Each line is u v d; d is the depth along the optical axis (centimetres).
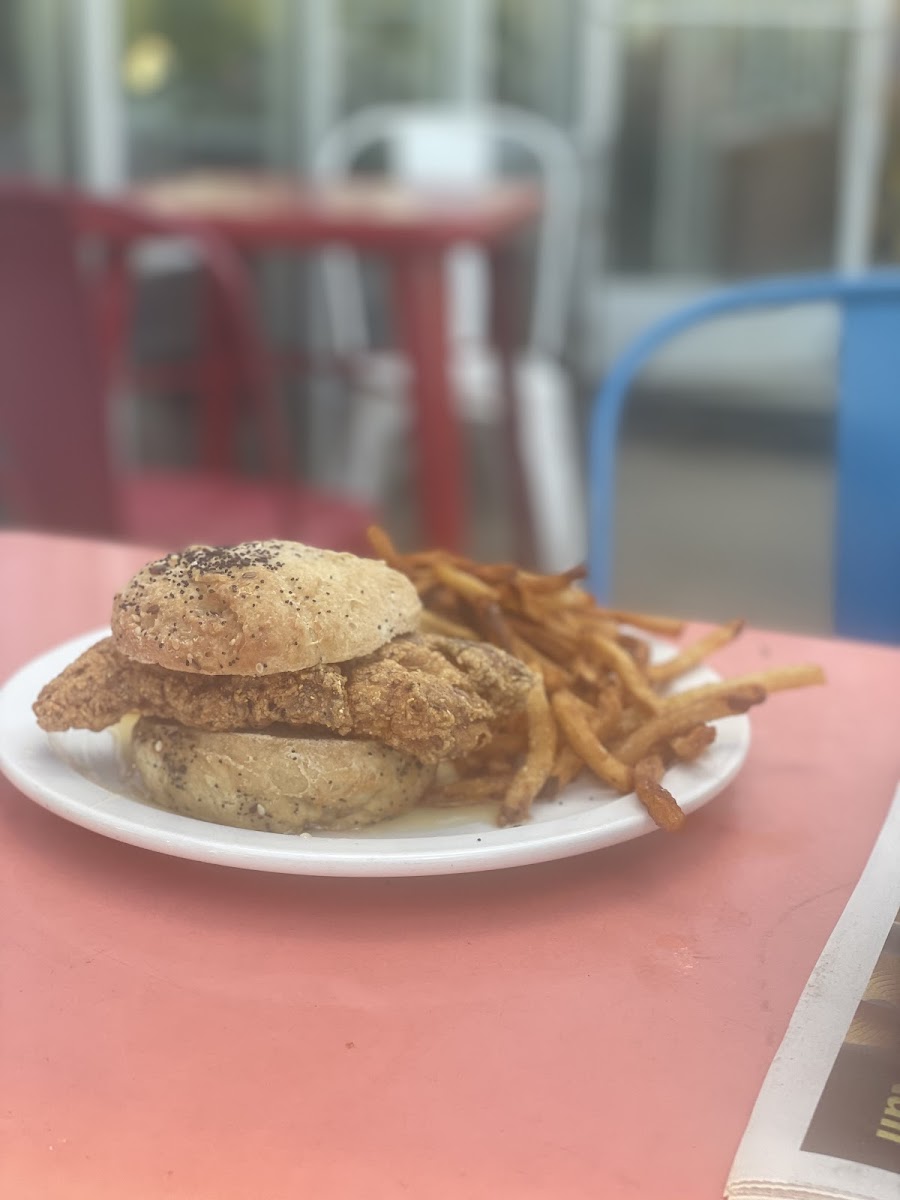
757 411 391
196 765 49
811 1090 38
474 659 52
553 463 264
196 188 278
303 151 371
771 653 73
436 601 63
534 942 45
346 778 49
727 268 400
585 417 379
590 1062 39
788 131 384
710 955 45
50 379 151
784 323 398
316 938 45
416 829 50
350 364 255
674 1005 42
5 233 145
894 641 102
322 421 365
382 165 368
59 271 146
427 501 224
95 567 83
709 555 287
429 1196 34
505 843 47
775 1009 42
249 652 48
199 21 342
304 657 48
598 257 401
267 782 48
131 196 250
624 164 397
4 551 86
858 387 102
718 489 335
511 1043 40
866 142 375
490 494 320
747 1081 38
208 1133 36
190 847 46
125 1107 37
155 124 340
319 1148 35
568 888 48
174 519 152
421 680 49
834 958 44
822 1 369
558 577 61
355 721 49
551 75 391
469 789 53
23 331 150
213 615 49
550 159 322
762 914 47
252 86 361
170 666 49
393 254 215
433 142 326
